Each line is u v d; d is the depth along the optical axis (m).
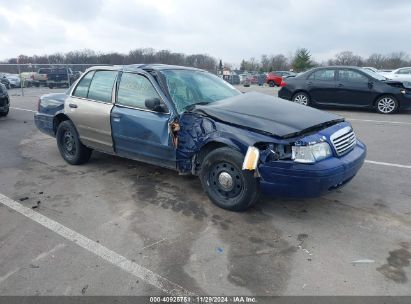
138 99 4.76
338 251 3.31
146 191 4.77
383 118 10.30
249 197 3.88
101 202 4.45
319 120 4.04
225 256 3.25
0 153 6.80
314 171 3.56
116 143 5.07
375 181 5.04
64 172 5.61
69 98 5.73
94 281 2.92
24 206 4.34
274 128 3.70
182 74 5.02
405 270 3.02
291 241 3.49
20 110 12.84
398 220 3.90
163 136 4.44
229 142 3.85
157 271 3.04
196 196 4.57
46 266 3.12
